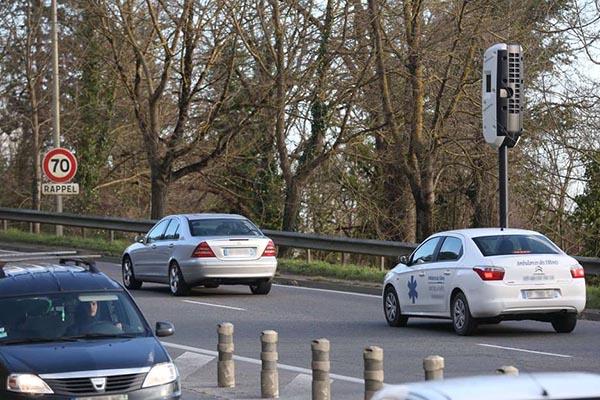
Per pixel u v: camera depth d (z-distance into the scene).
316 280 39.97
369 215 57.50
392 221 58.22
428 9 45.69
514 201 51.78
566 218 51.69
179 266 35.53
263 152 61.97
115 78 65.06
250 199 64.44
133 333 16.48
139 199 74.00
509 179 50.59
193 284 35.47
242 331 27.88
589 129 46.75
